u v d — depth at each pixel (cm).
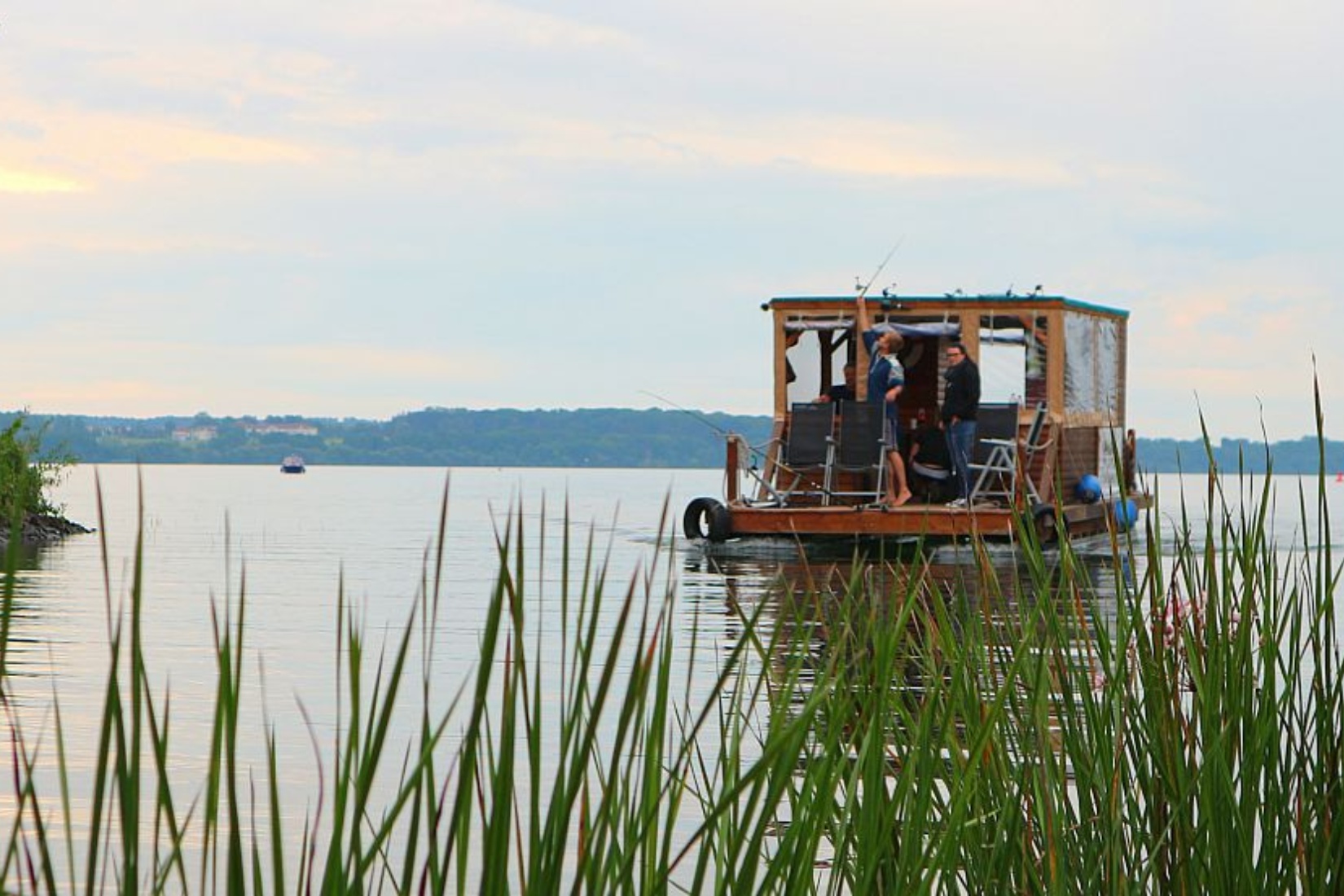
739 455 2727
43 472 3098
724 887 260
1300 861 377
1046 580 414
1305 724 395
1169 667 404
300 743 887
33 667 1173
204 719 970
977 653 416
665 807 579
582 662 234
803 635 309
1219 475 398
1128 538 407
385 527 3731
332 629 1496
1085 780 387
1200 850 371
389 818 220
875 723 303
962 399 2522
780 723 280
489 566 2391
